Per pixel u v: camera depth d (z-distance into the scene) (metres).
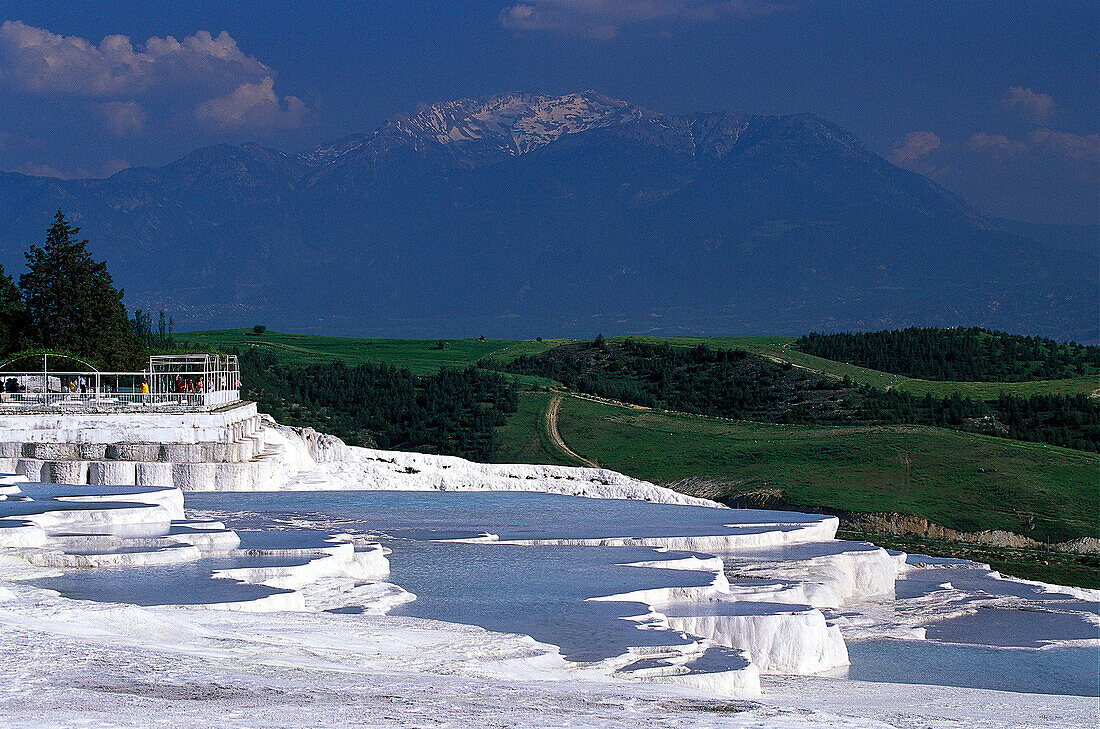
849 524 180.75
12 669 36.94
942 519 180.50
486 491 141.88
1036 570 144.00
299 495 125.44
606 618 62.19
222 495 119.00
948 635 84.06
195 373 135.62
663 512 120.31
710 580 75.25
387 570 77.69
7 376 136.38
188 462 121.62
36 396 132.88
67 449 119.38
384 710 34.47
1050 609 94.75
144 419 121.50
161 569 67.75
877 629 81.19
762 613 67.19
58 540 72.75
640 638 57.19
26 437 118.50
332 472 139.38
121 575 65.75
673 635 58.06
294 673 40.56
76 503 82.94
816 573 89.06
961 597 97.06
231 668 40.34
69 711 31.61
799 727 37.59
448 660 47.56
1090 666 74.94
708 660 54.16
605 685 45.88
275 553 73.00
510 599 67.88
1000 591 102.88
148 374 135.00
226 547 75.62
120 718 30.91
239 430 130.50
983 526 178.50
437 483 143.12
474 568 80.25
